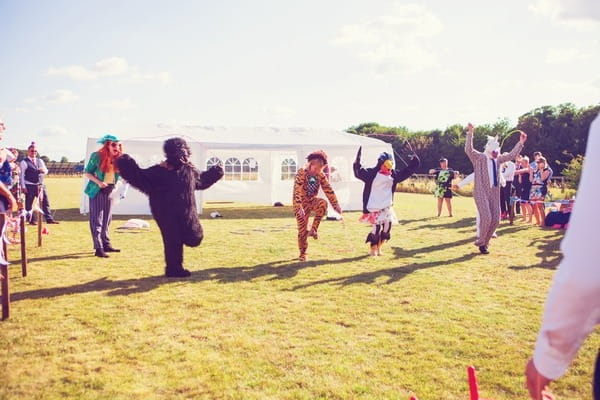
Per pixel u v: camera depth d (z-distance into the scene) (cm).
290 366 366
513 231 1120
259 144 1560
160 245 899
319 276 664
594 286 96
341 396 318
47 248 855
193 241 648
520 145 852
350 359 380
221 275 665
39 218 869
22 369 355
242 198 2031
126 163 614
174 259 647
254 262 756
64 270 680
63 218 1325
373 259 788
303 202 768
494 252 854
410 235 1061
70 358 376
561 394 328
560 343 108
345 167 1700
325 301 543
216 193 2022
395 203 2017
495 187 830
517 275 677
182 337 424
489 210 824
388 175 804
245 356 385
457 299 555
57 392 320
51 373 349
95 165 768
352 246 915
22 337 418
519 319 484
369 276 665
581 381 346
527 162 1312
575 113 3588
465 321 477
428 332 444
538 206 1227
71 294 557
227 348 401
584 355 391
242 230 1141
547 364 111
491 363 376
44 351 388
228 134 1670
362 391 326
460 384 339
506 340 426
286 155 2066
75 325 451
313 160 760
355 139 1756
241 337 427
